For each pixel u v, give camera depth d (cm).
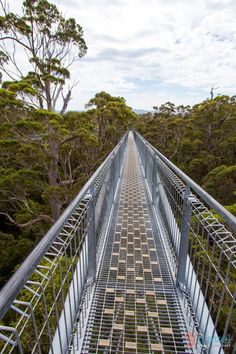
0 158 1116
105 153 1506
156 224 386
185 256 223
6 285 70
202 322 171
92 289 232
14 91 895
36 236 1176
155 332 190
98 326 196
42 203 1505
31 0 1116
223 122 2027
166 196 331
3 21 1060
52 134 930
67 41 1273
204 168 1944
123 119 1497
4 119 969
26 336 187
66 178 1370
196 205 181
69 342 157
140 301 224
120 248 322
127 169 845
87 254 225
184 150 2102
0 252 1007
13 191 1120
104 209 328
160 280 255
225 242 125
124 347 180
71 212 129
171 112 3906
